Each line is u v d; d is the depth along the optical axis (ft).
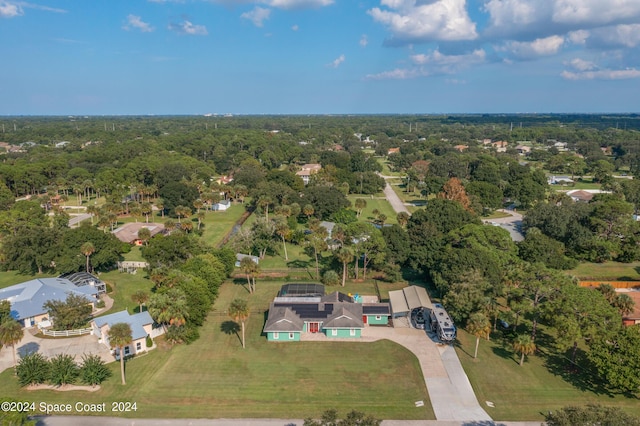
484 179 570.87
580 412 128.06
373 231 297.94
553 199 467.11
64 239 305.12
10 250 301.84
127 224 415.03
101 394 173.58
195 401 169.78
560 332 189.47
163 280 247.09
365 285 293.64
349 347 211.41
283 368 193.06
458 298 220.23
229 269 304.50
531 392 176.35
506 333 225.76
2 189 490.49
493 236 302.04
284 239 387.14
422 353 205.98
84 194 593.42
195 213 500.33
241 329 229.66
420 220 353.31
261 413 162.91
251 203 550.36
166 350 208.23
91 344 213.25
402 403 168.96
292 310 234.38
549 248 318.45
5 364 194.59
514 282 227.20
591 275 312.09
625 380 165.99
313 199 459.32
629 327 181.47
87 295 256.73
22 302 236.84
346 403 169.07
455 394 174.81
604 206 361.92
